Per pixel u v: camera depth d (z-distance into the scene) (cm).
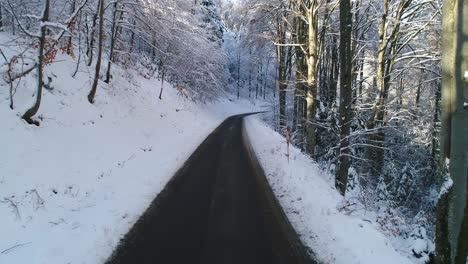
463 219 388
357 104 2009
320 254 645
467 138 378
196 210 882
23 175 901
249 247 672
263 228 771
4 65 1208
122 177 1148
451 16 387
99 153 1291
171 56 3059
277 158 1559
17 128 1027
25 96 1166
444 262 404
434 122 2200
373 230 754
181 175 1257
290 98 3541
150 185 1076
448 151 397
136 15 2041
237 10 2788
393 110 2117
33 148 1016
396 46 2103
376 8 2369
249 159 1641
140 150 1585
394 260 608
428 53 1977
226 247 670
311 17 1720
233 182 1189
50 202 865
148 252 635
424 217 1212
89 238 661
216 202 955
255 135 2612
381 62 1886
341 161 1252
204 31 3762
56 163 1043
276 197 1017
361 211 992
